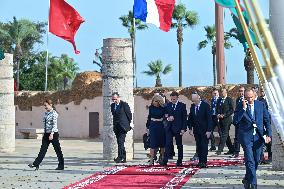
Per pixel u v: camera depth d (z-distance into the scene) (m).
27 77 53.78
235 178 11.75
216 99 17.75
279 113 1.89
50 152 21.39
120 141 16.25
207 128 13.81
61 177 12.62
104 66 17.70
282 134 1.90
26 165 15.80
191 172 13.00
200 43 61.03
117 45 17.58
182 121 14.15
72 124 33.09
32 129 32.53
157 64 64.44
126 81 17.56
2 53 21.47
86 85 32.50
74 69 65.19
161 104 14.66
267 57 1.87
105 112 17.58
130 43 17.77
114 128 16.36
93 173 13.41
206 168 13.86
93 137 32.19
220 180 11.48
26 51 63.91
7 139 21.64
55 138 14.16
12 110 21.94
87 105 32.44
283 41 9.71
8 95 21.77
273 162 12.98
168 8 15.23
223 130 17.64
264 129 9.80
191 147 23.55
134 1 15.20
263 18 1.87
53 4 12.88
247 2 1.88
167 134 14.36
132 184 11.19
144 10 15.16
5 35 62.00
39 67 56.12
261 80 1.93
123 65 17.55
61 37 13.05
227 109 17.42
